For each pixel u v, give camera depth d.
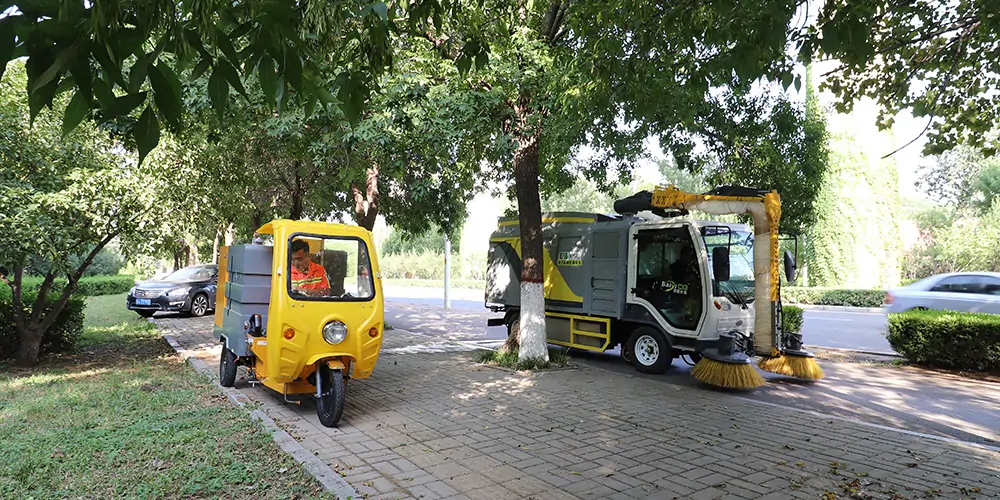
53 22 1.82
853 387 8.34
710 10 4.38
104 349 10.77
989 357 9.17
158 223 8.59
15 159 8.07
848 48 3.62
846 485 4.50
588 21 5.11
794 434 5.88
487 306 11.95
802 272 27.64
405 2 3.73
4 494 4.00
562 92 7.04
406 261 52.31
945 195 34.66
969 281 13.01
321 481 4.35
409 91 7.60
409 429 5.90
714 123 10.71
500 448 5.33
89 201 7.90
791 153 10.70
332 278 6.40
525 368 9.27
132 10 2.09
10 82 7.88
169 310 16.33
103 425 5.71
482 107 7.98
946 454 5.29
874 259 25.48
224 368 7.64
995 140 5.68
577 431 5.91
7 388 7.29
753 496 4.28
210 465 4.56
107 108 2.01
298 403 6.84
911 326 10.06
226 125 8.93
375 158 10.27
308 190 15.48
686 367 10.02
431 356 10.62
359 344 6.20
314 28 3.36
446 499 4.16
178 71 2.36
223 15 2.33
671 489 4.40
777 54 3.85
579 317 10.45
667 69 4.84
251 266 6.88
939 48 5.28
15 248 7.23
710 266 8.73
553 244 11.00
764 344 8.66
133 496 4.02
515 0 7.47
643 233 9.52
